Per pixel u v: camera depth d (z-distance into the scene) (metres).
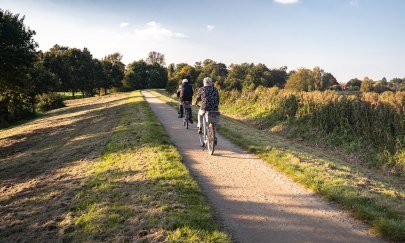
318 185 6.72
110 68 99.62
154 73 119.31
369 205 5.63
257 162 8.87
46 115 43.78
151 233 4.95
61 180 8.75
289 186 6.96
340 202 5.95
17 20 29.06
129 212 5.71
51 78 46.91
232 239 4.80
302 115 18.27
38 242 5.37
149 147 10.27
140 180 7.32
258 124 21.41
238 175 7.73
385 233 4.77
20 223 6.27
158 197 6.20
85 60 82.50
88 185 7.63
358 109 14.74
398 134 12.44
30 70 40.19
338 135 14.97
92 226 5.42
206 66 104.75
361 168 11.09
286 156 8.98
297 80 82.12
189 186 6.68
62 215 6.21
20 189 8.78
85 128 20.94
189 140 11.77
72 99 76.44
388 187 7.02
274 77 117.62
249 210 5.80
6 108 39.75
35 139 21.64
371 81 72.31
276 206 5.96
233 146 10.86
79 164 10.12
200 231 4.83
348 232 4.98
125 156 9.71
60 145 15.94
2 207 7.39
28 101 44.66
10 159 15.48
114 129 15.61
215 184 7.12
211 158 9.28
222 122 16.62
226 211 5.76
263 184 7.11
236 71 107.19
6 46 26.80
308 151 11.55
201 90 9.61
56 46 85.25
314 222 5.33
